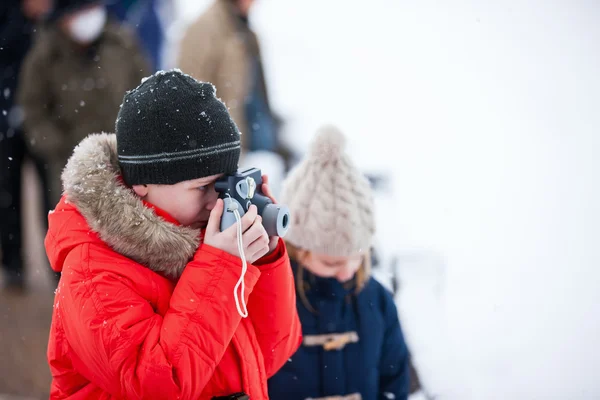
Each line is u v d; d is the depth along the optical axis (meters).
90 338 1.95
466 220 6.89
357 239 3.05
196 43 6.97
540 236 6.63
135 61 6.52
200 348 1.96
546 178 8.06
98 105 6.27
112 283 2.00
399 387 3.24
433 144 9.16
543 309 5.38
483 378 4.44
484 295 5.49
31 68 6.17
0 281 6.50
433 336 4.79
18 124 6.38
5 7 6.40
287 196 3.19
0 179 6.40
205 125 2.06
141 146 2.05
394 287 4.84
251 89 7.45
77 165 2.10
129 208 2.02
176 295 2.02
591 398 4.30
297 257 3.14
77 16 6.12
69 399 2.14
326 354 3.06
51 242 2.14
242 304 2.03
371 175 7.36
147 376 1.91
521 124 9.91
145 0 9.37
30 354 5.29
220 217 2.06
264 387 2.32
